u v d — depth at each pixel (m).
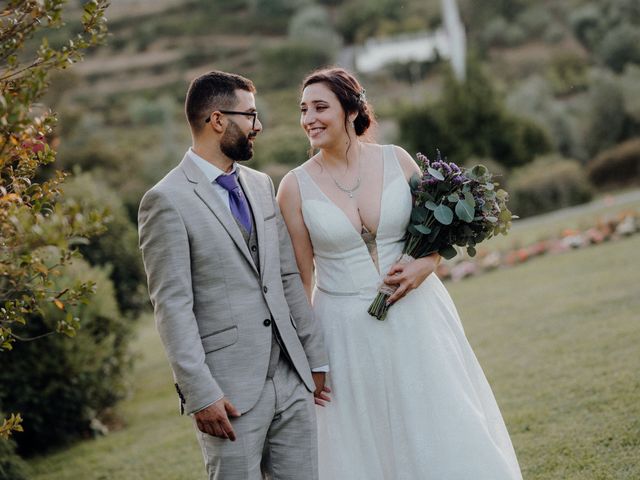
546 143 18.36
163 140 28.70
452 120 17.55
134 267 8.44
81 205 2.00
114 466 4.84
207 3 49.59
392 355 2.90
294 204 3.05
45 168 9.73
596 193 17.86
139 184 22.27
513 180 16.20
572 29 33.00
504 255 9.36
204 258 2.59
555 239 9.59
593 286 6.74
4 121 1.93
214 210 2.62
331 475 2.95
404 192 3.02
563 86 27.22
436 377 2.85
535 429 3.92
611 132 20.84
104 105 35.62
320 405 2.96
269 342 2.65
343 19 43.91
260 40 43.84
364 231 2.99
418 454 2.81
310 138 3.01
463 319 6.77
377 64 35.38
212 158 2.69
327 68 3.10
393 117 25.73
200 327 2.61
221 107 2.65
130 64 41.94
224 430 2.51
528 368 4.95
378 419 2.92
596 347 5.02
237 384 2.58
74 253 2.25
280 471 2.70
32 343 5.51
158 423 5.74
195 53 41.81
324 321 2.99
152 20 48.56
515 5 36.62
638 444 3.46
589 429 3.75
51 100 24.56
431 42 35.31
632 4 31.48
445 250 2.99
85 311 5.84
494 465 2.77
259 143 25.34
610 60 28.44
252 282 2.65
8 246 2.13
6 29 2.24
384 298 2.88
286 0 47.22
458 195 2.96
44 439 5.71
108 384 6.07
